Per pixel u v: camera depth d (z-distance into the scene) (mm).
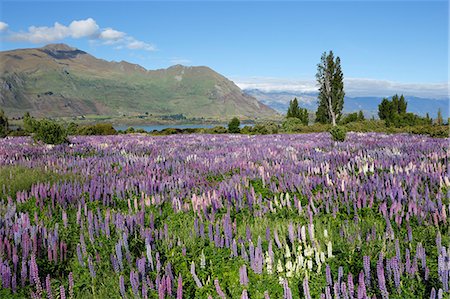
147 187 10000
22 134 41000
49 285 4746
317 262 5168
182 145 23594
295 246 5840
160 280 5004
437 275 4832
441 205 6922
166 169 13789
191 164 14172
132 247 6227
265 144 22750
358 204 7543
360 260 5309
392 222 6719
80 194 9453
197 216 7961
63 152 19016
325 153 15992
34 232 6219
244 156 16281
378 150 15938
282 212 7883
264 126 48094
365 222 6898
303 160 13867
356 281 4871
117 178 11797
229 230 6184
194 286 5031
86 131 45781
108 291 5062
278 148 19297
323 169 11156
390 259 4859
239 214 8008
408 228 5859
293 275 4984
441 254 4906
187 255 5789
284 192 9414
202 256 5324
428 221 6617
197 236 6695
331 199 8031
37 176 11820
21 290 5016
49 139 22953
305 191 8945
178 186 10664
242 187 9656
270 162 14117
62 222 7617
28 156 17688
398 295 4480
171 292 4766
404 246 5758
